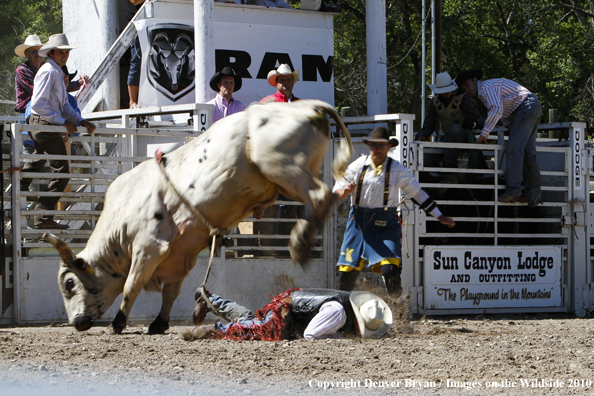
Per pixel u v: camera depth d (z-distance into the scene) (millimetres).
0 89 61969
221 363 9680
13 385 8164
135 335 13250
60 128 16547
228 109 19203
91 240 13578
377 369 9484
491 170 19578
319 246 19281
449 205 20000
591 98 54938
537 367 9836
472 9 55844
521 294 20016
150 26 22203
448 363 10008
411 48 49812
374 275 19156
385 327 12688
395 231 14375
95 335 13102
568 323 17422
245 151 11602
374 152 14195
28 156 16453
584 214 21047
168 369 9242
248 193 11906
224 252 17766
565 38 54531
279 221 18422
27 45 19453
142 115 19453
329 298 12500
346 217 19375
